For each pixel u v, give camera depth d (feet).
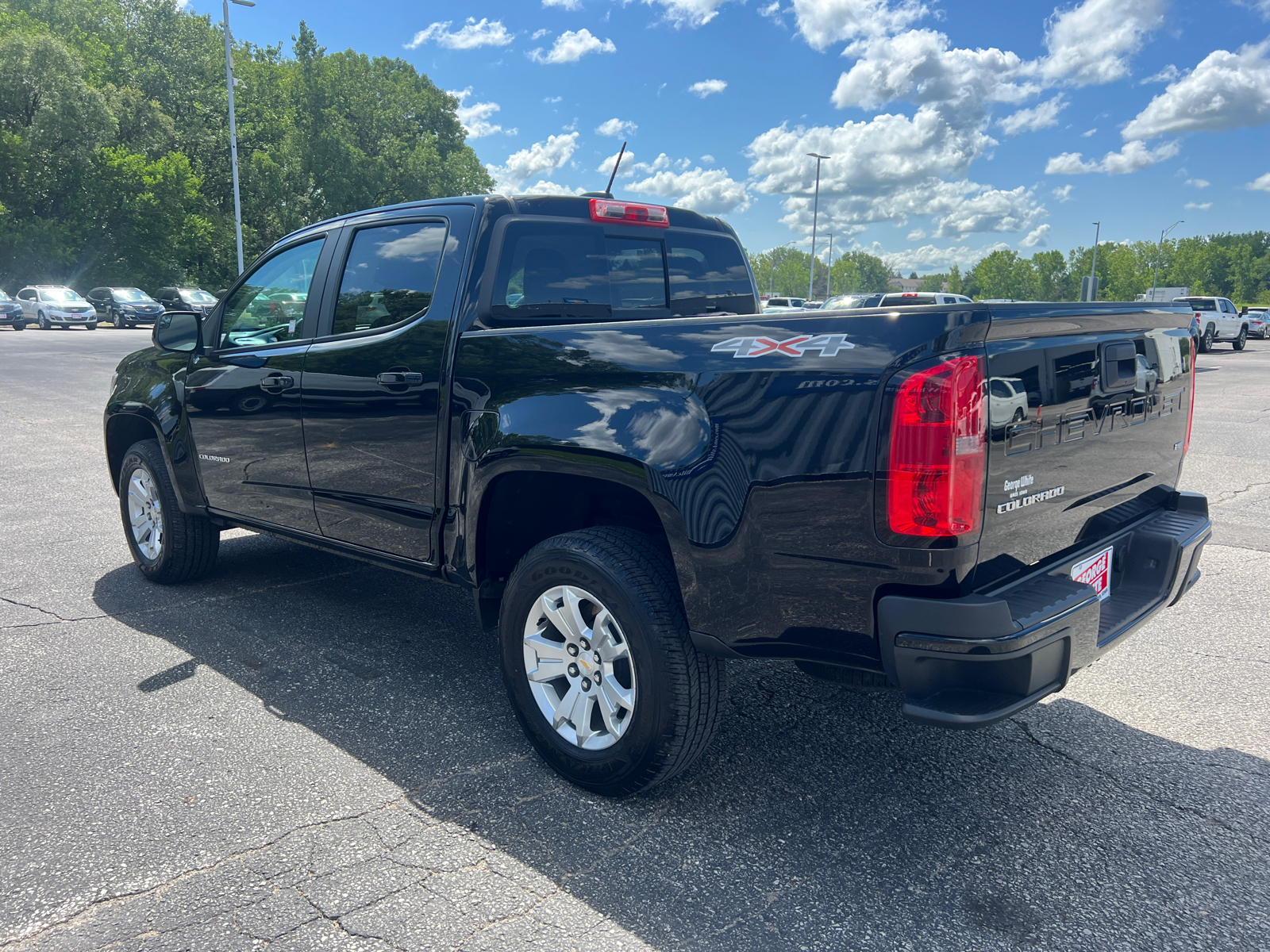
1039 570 7.93
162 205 161.99
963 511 6.84
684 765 8.73
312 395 11.99
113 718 10.81
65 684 11.80
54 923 7.13
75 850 8.11
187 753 9.96
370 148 215.72
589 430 8.60
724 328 8.02
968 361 6.76
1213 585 16.01
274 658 12.77
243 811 8.80
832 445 7.20
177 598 15.42
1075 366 8.06
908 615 6.95
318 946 6.88
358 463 11.51
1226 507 22.12
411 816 8.75
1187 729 10.62
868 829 8.54
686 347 8.20
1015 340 7.29
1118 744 10.25
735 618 7.97
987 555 7.24
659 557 8.68
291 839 8.33
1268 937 6.97
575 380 8.95
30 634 13.62
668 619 8.36
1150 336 9.46
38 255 150.00
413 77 252.42
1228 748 10.14
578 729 9.16
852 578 7.29
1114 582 9.21
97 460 28.94
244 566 17.51
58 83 150.71
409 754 10.02
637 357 8.50
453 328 10.23
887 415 6.90
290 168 193.57
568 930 7.09
